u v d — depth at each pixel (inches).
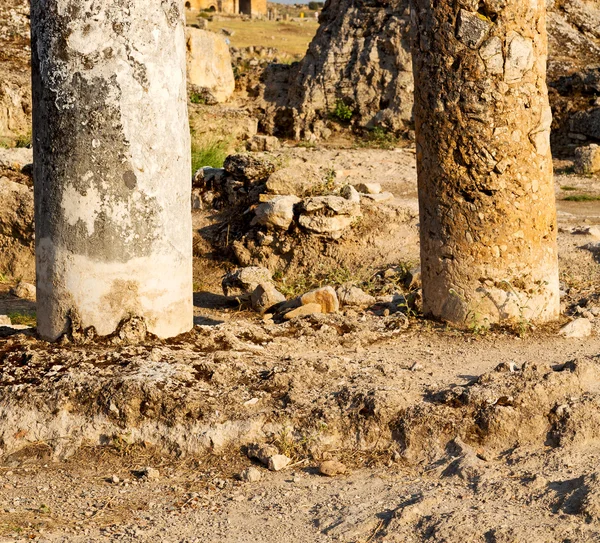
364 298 302.4
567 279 344.8
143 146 218.4
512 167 244.8
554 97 788.6
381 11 853.2
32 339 229.6
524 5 241.9
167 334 229.5
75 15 213.2
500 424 182.9
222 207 456.4
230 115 812.0
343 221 400.2
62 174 217.6
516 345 240.5
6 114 735.7
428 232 257.1
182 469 186.2
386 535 148.0
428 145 251.4
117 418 197.8
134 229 219.9
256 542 150.9
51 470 189.9
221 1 1907.0
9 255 450.9
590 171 663.8
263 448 185.5
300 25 1775.3
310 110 843.4
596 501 149.0
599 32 896.9
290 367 211.5
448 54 243.4
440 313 257.9
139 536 155.0
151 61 217.5
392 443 185.9
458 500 159.3
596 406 184.7
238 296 354.0
